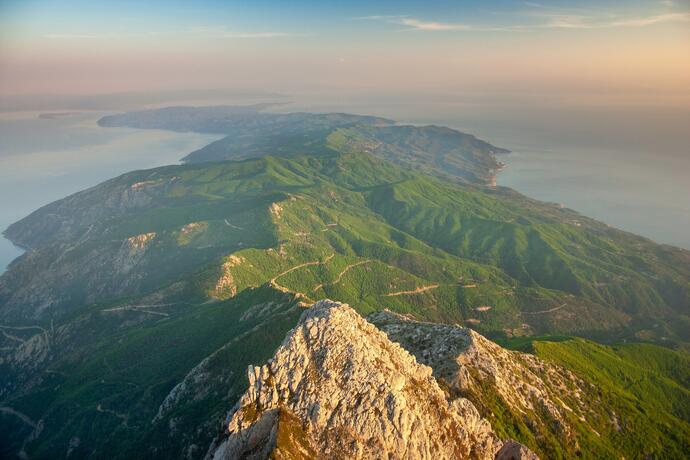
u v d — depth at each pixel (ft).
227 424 297.94
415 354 462.60
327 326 324.39
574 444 430.61
